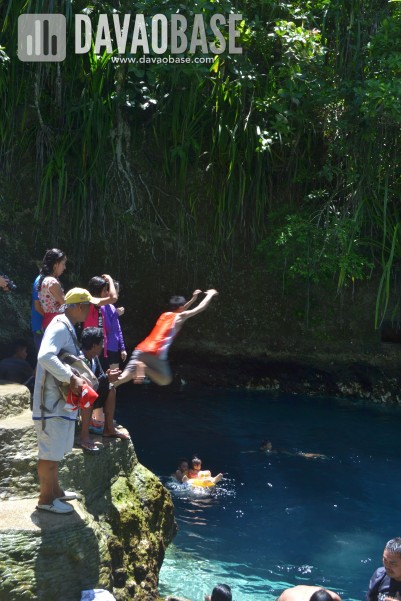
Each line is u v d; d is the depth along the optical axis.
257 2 12.77
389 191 12.89
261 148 12.36
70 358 5.32
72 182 13.15
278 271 14.05
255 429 11.78
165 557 7.48
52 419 5.27
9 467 5.80
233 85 13.02
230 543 7.84
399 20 11.79
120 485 6.59
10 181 13.13
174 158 13.50
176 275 14.16
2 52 11.67
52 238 13.27
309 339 14.24
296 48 12.01
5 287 7.10
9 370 7.77
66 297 5.50
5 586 4.82
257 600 6.61
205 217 13.92
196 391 14.11
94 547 5.32
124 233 13.73
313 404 13.51
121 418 11.98
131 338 14.38
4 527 5.08
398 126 12.23
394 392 13.90
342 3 12.58
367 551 7.72
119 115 13.34
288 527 8.27
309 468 10.09
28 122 12.95
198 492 9.20
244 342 14.44
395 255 13.39
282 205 13.73
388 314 13.96
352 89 12.12
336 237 12.55
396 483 9.62
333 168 12.72
